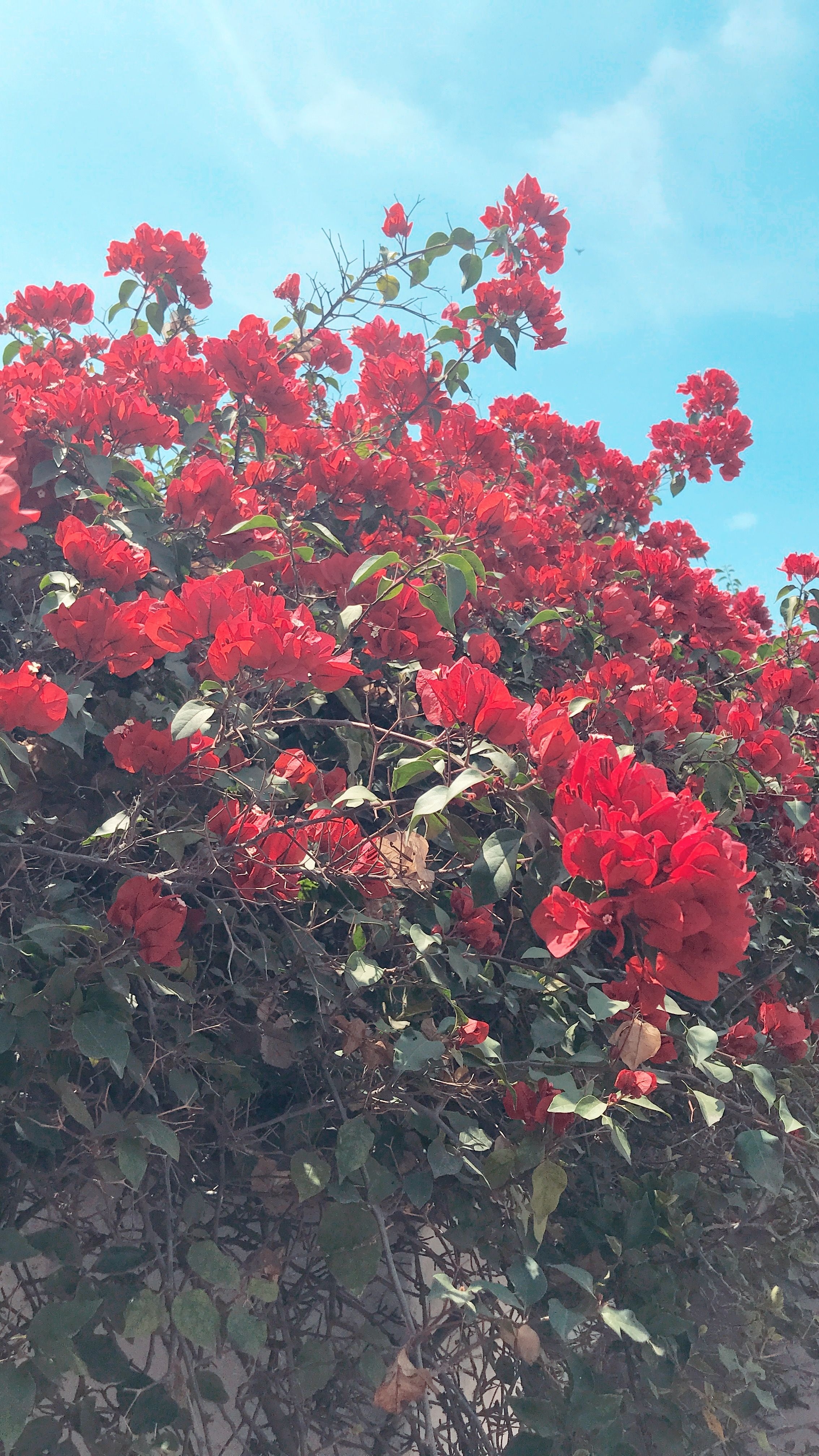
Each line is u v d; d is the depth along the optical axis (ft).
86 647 4.56
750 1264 6.87
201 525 6.67
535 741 4.40
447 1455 5.49
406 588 5.61
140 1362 5.40
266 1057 5.54
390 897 5.29
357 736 5.91
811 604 9.97
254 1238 5.57
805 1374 7.25
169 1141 4.40
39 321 8.96
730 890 3.23
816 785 8.96
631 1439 5.82
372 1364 4.80
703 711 9.59
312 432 7.89
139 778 5.40
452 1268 5.68
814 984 7.27
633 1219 5.60
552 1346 5.67
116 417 6.34
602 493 13.12
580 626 8.86
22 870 4.93
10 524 2.51
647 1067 5.24
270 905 4.99
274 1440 5.35
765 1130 5.63
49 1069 4.56
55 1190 4.92
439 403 9.89
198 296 9.68
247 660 4.10
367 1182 4.91
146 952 4.63
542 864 4.33
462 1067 5.13
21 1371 4.04
